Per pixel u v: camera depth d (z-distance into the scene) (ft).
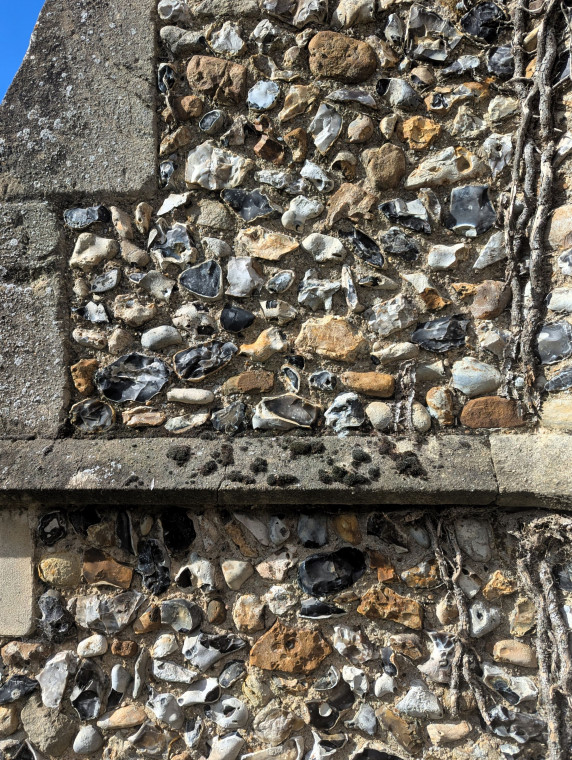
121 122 4.85
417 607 4.33
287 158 4.79
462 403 4.53
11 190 4.83
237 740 4.31
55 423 4.67
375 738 4.29
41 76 4.95
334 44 4.81
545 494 4.17
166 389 4.68
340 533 4.43
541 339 4.47
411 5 4.79
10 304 4.77
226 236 4.77
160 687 4.45
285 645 4.37
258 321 4.69
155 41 4.94
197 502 4.44
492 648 4.29
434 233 4.66
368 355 4.60
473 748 4.21
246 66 4.88
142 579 4.53
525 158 4.59
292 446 4.46
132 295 4.76
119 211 4.81
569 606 4.21
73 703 4.48
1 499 4.54
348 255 4.68
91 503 4.52
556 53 4.58
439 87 4.75
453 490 4.23
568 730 4.09
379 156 4.71
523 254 4.58
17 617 4.57
